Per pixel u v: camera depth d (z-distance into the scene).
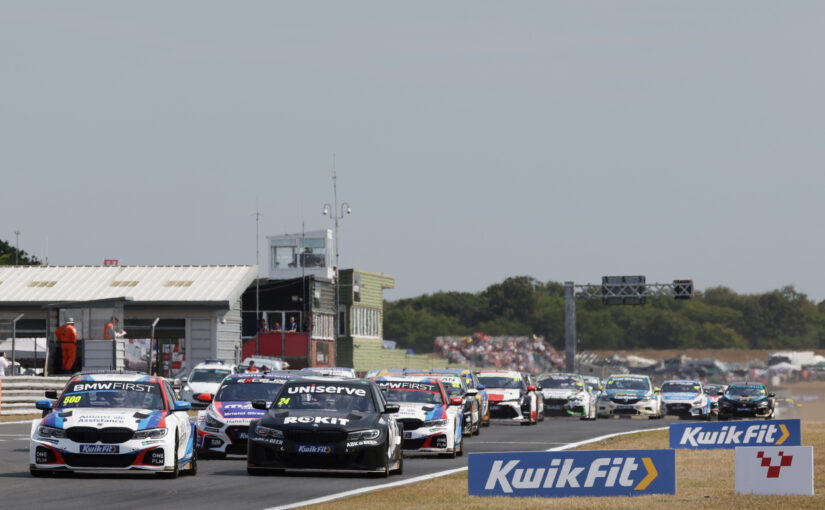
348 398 78.69
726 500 60.94
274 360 181.12
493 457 62.56
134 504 60.47
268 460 74.94
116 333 175.50
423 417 95.19
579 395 178.75
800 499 61.34
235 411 89.88
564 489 62.03
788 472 62.75
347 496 64.94
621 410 185.38
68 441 72.00
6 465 83.06
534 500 60.75
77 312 176.88
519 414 153.00
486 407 146.50
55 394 79.31
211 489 68.25
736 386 192.50
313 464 74.38
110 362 175.38
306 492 67.00
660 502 59.81
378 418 76.94
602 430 140.88
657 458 61.75
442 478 76.88
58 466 72.06
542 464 62.16
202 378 157.00
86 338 176.62
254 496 64.75
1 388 146.12
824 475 78.00
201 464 85.94
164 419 73.81
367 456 74.69
